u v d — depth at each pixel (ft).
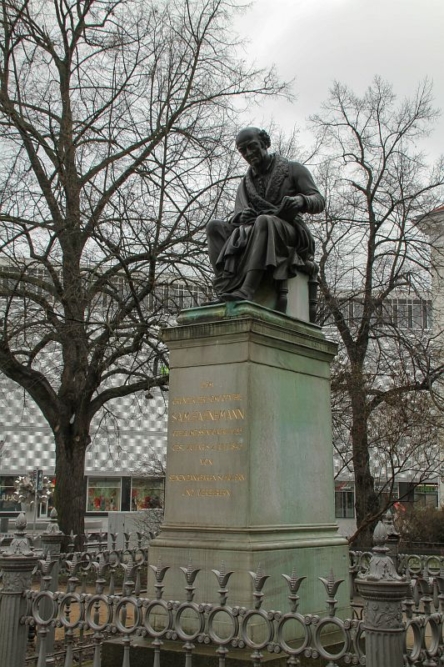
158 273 58.13
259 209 26.84
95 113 59.21
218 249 26.21
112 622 17.54
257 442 21.93
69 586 18.78
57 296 56.59
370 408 57.26
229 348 22.59
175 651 19.38
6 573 19.02
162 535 22.43
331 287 73.46
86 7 62.08
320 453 24.89
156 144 58.23
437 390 67.31
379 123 75.51
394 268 71.15
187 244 58.29
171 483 22.82
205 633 17.85
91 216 53.67
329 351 26.12
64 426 62.03
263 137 27.45
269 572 20.81
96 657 17.51
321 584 22.71
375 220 73.00
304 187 26.89
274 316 24.20
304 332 25.18
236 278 24.76
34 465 111.24
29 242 56.13
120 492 112.57
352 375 58.49
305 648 15.34
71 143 57.52
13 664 18.53
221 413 22.33
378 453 67.77
